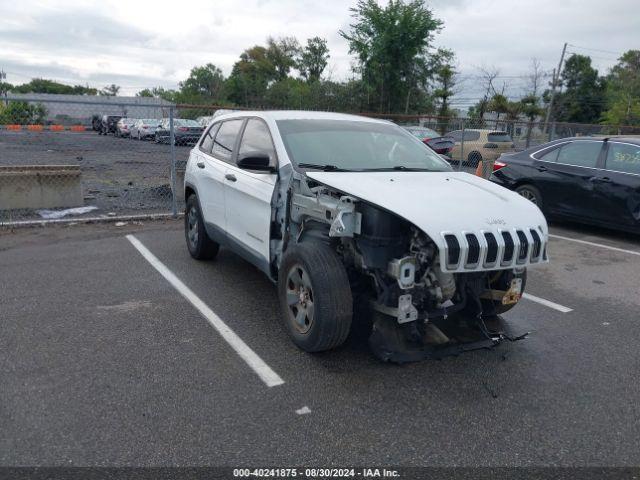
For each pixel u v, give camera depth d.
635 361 4.12
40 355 3.93
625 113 47.62
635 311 5.23
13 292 5.27
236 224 5.14
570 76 56.28
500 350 4.23
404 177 4.17
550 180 9.06
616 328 4.78
